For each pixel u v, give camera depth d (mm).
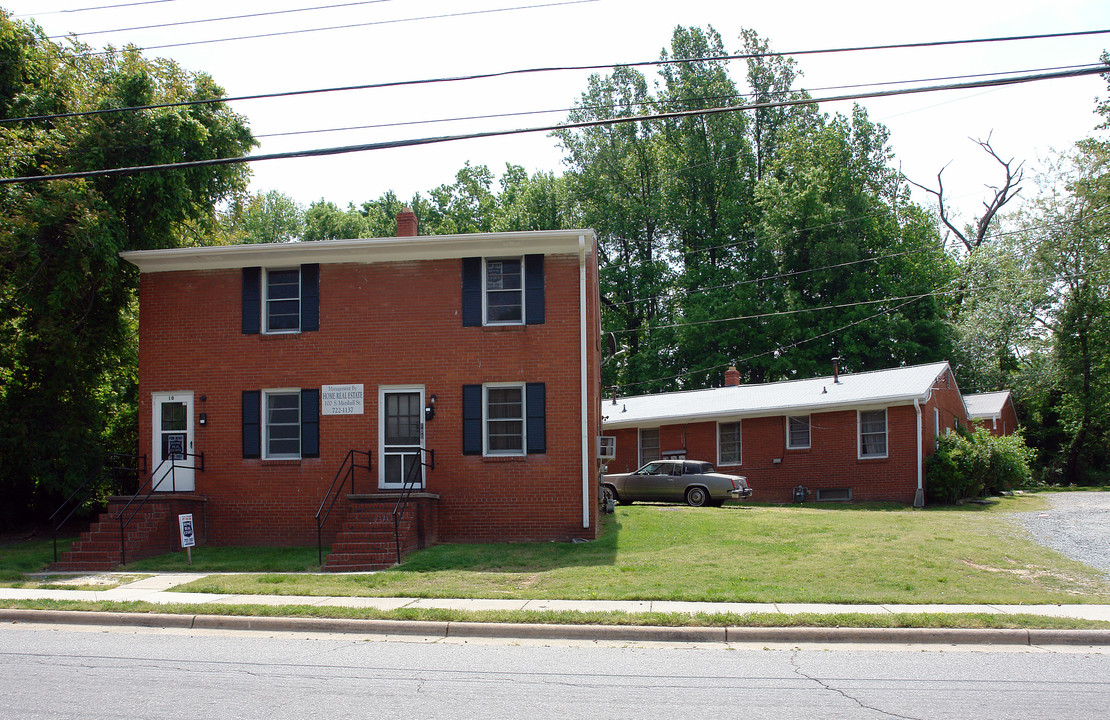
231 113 24438
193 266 20141
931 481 27812
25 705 7738
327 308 19766
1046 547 17047
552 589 13672
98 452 22156
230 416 19781
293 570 16172
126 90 20969
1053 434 46656
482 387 19219
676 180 49281
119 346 22984
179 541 18781
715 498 26969
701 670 9156
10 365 21406
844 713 7469
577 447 18828
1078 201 43500
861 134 50812
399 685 8492
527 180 56312
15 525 22547
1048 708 7605
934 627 10789
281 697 8023
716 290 45812
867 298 44812
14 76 21297
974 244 58656
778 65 50188
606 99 50656
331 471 19375
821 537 17859
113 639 10969
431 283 19578
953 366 47219
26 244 18438
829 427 30094
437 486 19062
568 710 7582
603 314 50938
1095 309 42938
